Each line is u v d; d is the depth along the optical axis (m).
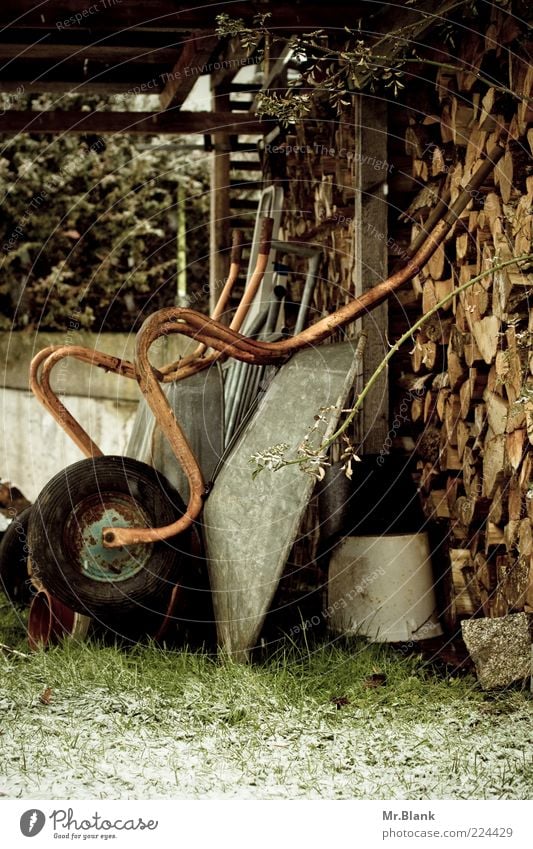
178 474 4.58
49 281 10.88
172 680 3.81
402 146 4.93
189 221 11.01
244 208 7.95
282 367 4.37
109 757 3.21
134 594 4.16
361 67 3.98
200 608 4.52
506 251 3.84
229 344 4.23
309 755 3.20
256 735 3.36
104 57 6.38
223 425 4.64
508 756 3.12
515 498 3.91
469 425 4.30
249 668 3.84
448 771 3.04
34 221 10.88
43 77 6.80
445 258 4.43
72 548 4.13
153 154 10.93
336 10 4.72
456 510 4.43
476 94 4.14
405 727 3.39
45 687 3.82
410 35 4.24
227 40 6.23
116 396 10.07
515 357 3.69
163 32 5.98
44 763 3.15
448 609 4.45
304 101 3.91
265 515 4.05
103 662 4.00
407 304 4.89
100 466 4.18
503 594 4.00
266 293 5.82
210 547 4.23
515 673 3.74
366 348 4.83
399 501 4.59
